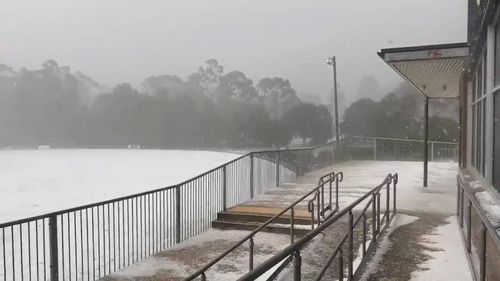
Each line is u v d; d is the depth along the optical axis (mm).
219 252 7926
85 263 8750
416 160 24812
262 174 13508
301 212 9781
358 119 61031
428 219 8602
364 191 12812
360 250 6734
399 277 5398
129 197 7547
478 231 5039
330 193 9391
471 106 8289
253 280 2357
